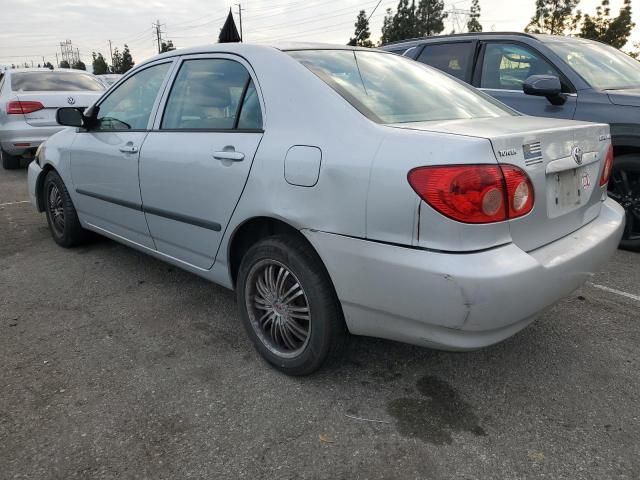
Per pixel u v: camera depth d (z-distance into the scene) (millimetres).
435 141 2020
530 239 2164
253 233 2812
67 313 3428
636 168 4312
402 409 2422
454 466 2070
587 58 4969
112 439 2221
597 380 2645
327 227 2252
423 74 3107
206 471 2047
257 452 2146
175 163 3035
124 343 3029
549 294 2152
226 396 2520
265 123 2604
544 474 2027
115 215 3799
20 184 8062
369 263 2133
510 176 1999
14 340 3064
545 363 2799
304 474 2031
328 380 2648
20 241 5020
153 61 3578
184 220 3078
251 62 2803
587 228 2586
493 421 2338
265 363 2816
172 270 4191
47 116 8547
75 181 4191
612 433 2254
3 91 8898
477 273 1914
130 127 3588
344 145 2236
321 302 2408
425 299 2014
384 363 2799
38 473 2029
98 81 9688
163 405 2449
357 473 2035
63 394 2531
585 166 2549
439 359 2836
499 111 2980
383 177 2068
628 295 3631
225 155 2711
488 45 5371
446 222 1939
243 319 2859
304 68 2592
